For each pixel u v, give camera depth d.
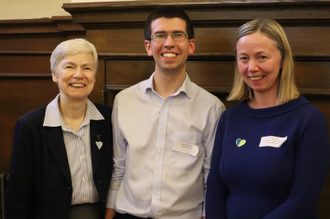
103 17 1.98
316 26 1.82
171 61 1.59
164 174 1.60
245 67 1.32
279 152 1.19
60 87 1.57
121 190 1.72
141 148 1.64
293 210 1.13
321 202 1.90
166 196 1.58
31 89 2.33
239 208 1.29
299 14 1.78
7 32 2.33
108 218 1.73
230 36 1.92
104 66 2.08
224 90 1.95
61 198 1.54
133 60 2.04
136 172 1.64
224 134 1.45
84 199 1.62
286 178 1.18
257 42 1.27
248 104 1.46
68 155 1.59
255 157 1.25
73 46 1.53
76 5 1.95
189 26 1.66
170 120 1.66
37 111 1.61
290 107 1.26
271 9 1.81
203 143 1.69
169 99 1.69
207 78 1.98
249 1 1.79
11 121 2.37
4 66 2.39
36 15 2.59
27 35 2.34
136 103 1.75
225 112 1.51
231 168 1.32
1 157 2.37
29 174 1.54
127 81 2.06
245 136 1.33
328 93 1.82
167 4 1.88
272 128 1.26
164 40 1.59
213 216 1.41
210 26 1.94
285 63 1.30
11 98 2.36
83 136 1.64
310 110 1.21
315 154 1.14
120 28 2.03
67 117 1.64
